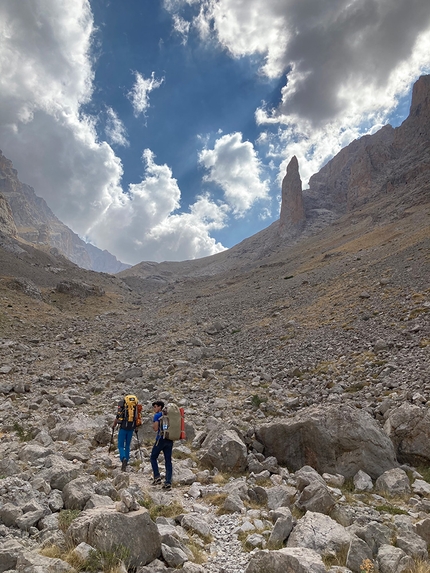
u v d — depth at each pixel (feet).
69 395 61.26
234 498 25.25
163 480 29.76
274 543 19.60
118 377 77.71
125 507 18.31
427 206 339.98
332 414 34.88
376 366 63.00
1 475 25.43
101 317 194.49
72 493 21.98
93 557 15.64
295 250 517.96
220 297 241.55
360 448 32.81
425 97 613.11
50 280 322.14
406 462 35.09
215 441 34.45
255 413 52.01
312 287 165.17
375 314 92.94
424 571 16.63
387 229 317.22
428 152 528.22
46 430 42.60
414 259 140.15
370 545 19.21
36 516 19.39
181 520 22.24
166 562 17.21
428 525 21.02
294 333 97.81
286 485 29.53
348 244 333.62
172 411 29.48
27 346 108.78
